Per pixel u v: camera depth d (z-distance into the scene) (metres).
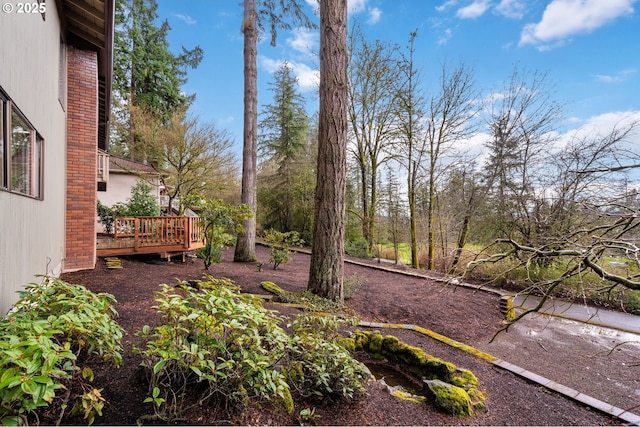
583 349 5.36
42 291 2.27
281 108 20.52
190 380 2.24
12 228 2.76
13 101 2.81
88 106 6.24
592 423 2.96
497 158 10.67
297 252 14.79
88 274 5.81
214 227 7.81
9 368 1.42
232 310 2.18
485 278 9.46
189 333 2.18
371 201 14.76
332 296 5.82
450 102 12.00
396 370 4.11
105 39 5.53
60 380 1.95
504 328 2.98
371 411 2.64
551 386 3.57
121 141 18.52
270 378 2.10
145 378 2.23
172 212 14.08
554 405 3.24
